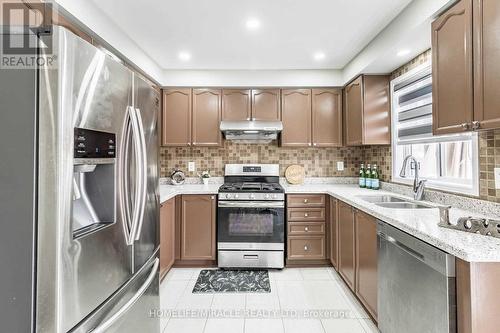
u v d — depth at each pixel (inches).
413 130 106.0
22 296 35.5
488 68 52.5
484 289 44.6
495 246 46.1
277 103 140.3
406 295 61.3
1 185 35.9
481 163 71.7
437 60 67.3
